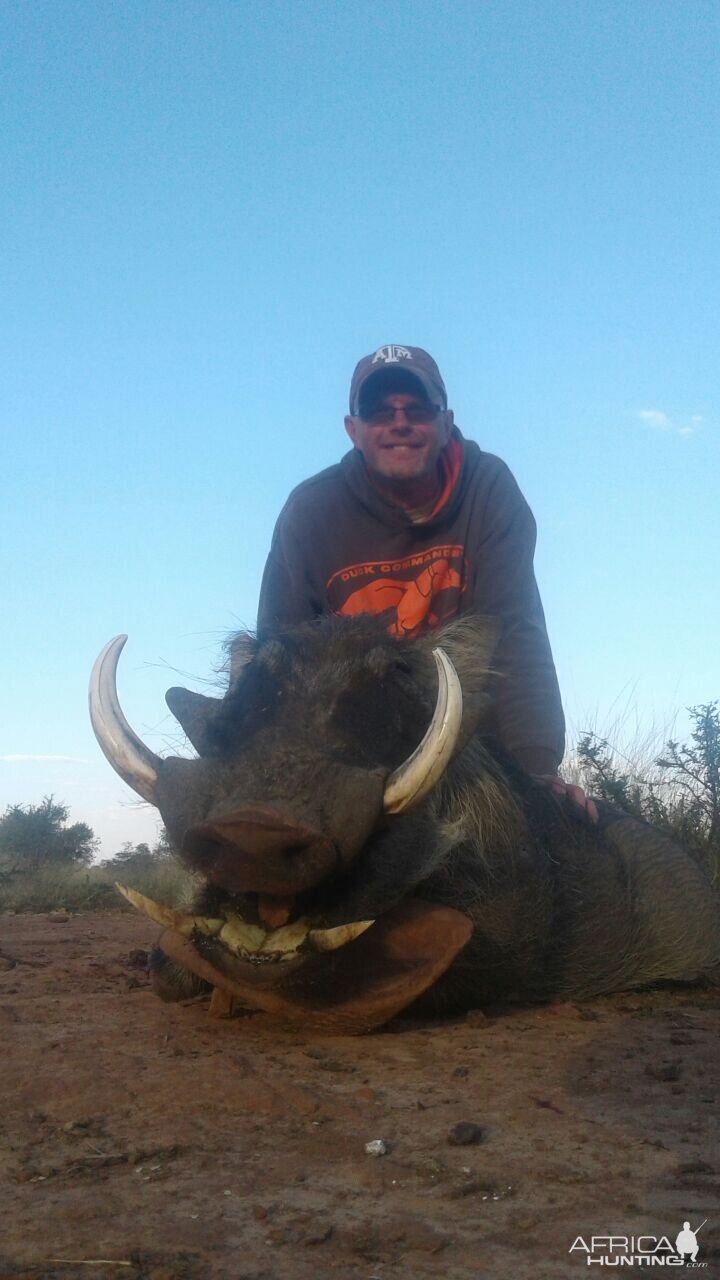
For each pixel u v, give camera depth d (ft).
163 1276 2.78
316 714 5.04
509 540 7.31
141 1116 3.95
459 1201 3.24
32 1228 3.07
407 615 7.29
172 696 5.41
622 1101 4.17
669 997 6.92
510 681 7.08
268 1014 5.47
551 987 6.51
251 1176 3.42
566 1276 2.80
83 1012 5.61
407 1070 4.55
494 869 5.82
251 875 4.40
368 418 6.98
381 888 4.99
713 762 10.23
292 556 7.45
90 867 19.57
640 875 7.32
